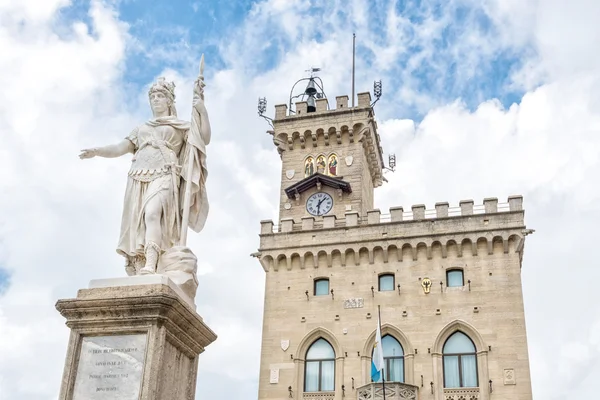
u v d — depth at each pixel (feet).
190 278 26.11
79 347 23.16
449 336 129.90
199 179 28.68
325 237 143.13
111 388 22.31
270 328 138.10
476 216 135.85
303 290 140.05
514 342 125.08
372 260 138.72
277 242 145.48
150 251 25.93
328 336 134.62
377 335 123.13
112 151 28.07
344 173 157.99
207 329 26.43
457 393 123.75
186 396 25.09
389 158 187.11
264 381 133.49
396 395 122.21
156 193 26.94
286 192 156.35
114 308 23.20
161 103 29.30
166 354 23.66
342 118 162.09
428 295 132.77
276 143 164.55
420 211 139.85
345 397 128.47
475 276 131.95
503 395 121.70
